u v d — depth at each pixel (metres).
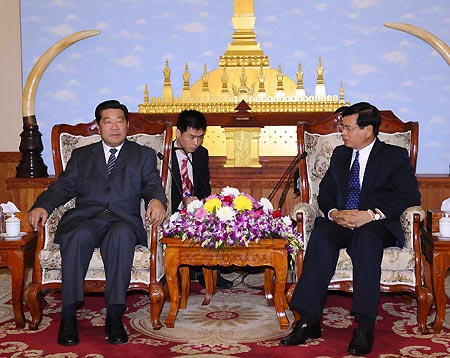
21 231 3.52
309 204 3.45
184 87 5.46
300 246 3.12
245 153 5.08
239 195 3.18
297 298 2.98
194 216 3.07
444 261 3.07
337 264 3.11
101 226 3.26
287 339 2.93
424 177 5.10
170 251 3.16
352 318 3.39
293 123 5.23
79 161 3.42
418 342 2.95
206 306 3.65
